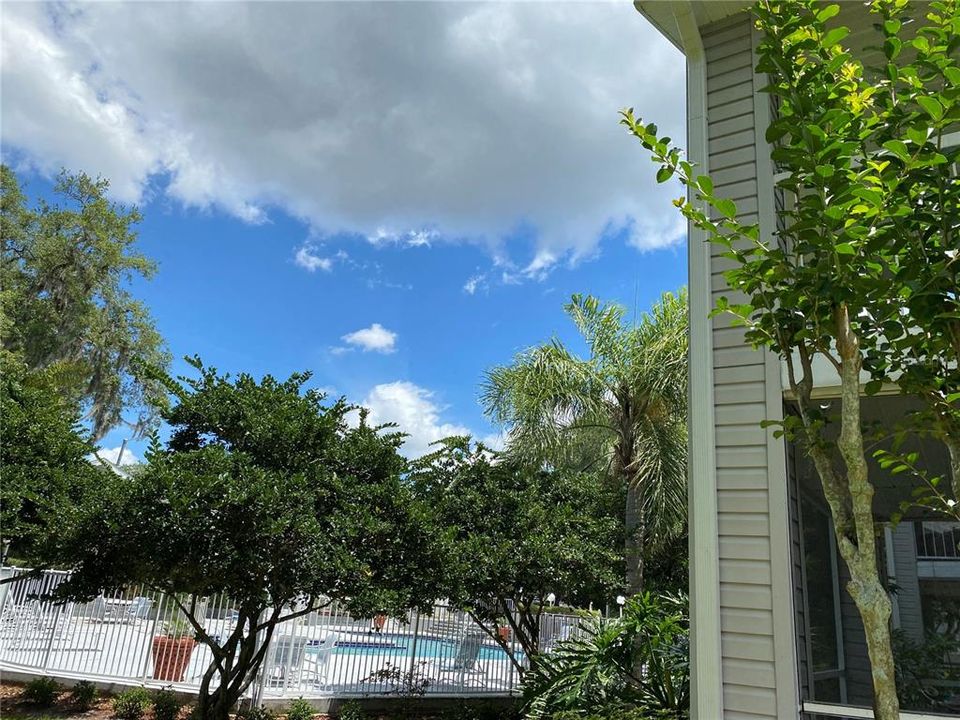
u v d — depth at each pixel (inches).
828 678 203.0
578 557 387.2
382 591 291.9
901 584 227.1
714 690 184.2
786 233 87.4
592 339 414.3
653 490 382.3
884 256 88.9
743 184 224.1
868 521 72.0
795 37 92.2
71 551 283.1
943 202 84.5
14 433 406.3
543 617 474.0
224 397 326.0
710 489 200.8
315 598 302.2
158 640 406.0
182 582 283.9
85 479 329.4
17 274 999.6
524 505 414.6
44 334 981.8
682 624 244.5
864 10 224.4
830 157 82.0
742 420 203.9
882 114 92.5
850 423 76.7
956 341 83.7
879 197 78.6
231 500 263.6
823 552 215.6
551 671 248.2
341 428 346.9
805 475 215.3
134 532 271.9
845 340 81.1
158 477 266.2
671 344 387.5
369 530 295.0
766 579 188.2
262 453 310.2
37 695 371.2
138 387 1068.5
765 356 204.8
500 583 385.4
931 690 203.2
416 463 423.5
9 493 372.5
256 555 269.3
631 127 99.6
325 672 414.0
